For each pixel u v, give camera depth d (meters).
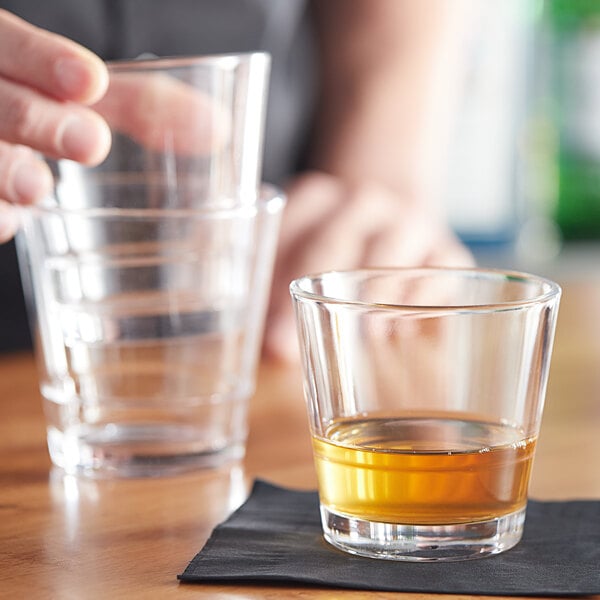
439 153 1.31
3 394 0.93
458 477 0.66
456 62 1.31
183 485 0.76
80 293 0.77
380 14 1.25
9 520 0.72
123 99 0.75
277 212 0.81
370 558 0.66
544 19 1.75
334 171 1.26
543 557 0.66
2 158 0.76
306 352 0.67
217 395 0.78
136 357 0.77
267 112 1.21
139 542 0.69
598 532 0.69
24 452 0.82
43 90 0.75
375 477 0.66
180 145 0.76
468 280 0.70
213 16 1.14
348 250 1.06
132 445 0.77
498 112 1.71
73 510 0.73
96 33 1.10
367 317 0.66
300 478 0.77
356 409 0.66
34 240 0.78
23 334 1.10
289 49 1.25
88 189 0.76
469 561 0.66
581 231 1.79
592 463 0.78
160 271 0.77
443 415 0.66
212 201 0.77
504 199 1.74
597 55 1.74
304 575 0.65
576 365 0.96
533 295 0.69
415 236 1.08
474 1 1.38
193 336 0.78
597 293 1.18
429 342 0.66
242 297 0.79
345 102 1.26
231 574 0.65
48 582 0.66
